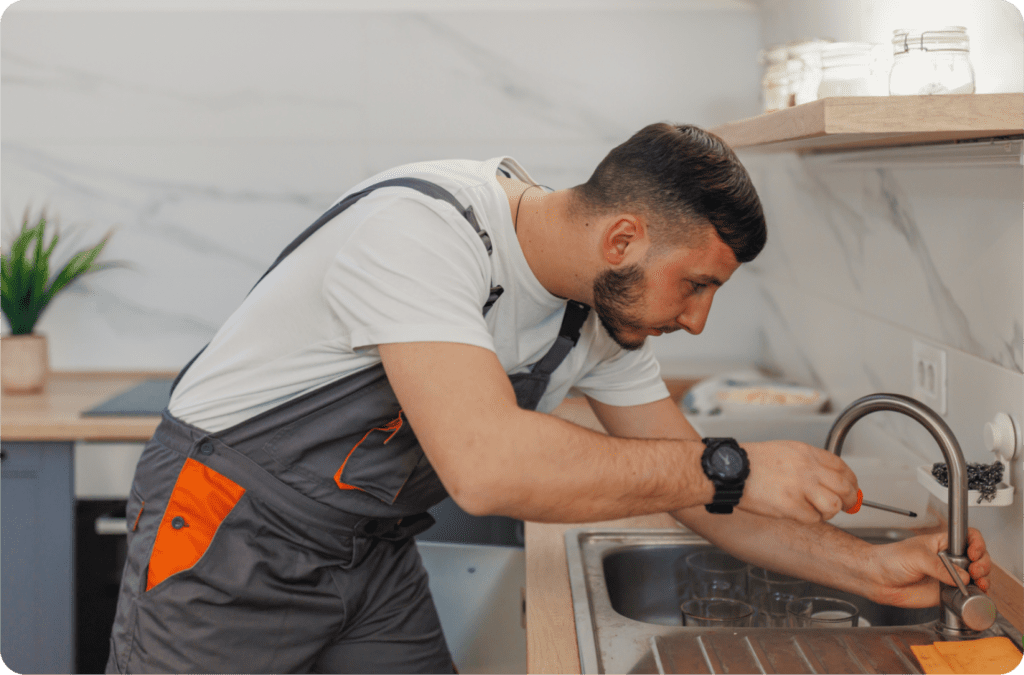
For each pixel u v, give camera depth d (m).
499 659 1.79
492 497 0.92
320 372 1.13
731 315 2.65
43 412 2.15
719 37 2.55
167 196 2.62
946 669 0.96
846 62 1.25
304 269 1.12
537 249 1.11
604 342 1.29
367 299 0.98
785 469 1.02
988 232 1.19
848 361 1.82
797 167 2.18
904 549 1.12
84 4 2.55
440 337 0.95
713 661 1.00
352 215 1.09
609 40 2.56
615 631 1.07
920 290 1.43
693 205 0.99
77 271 2.47
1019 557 1.15
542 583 1.22
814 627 1.10
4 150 2.60
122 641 1.21
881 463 1.43
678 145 1.01
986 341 1.21
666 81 2.57
